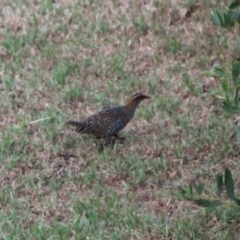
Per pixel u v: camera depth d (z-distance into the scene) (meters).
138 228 10.85
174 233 10.72
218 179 8.52
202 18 15.27
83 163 12.16
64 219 11.09
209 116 13.05
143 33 15.02
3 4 15.84
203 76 13.93
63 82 13.83
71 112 13.16
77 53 14.55
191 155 12.30
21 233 10.79
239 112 8.27
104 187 11.70
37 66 14.23
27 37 14.90
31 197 11.56
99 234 10.69
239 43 14.19
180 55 14.53
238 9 9.66
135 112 13.12
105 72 14.06
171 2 15.60
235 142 12.48
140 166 12.02
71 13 15.46
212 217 11.02
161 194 11.52
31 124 12.90
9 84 13.80
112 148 12.48
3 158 12.23
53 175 11.95
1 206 11.37
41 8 15.62
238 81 9.56
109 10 15.57
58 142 12.55
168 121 12.98
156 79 13.93
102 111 12.29
